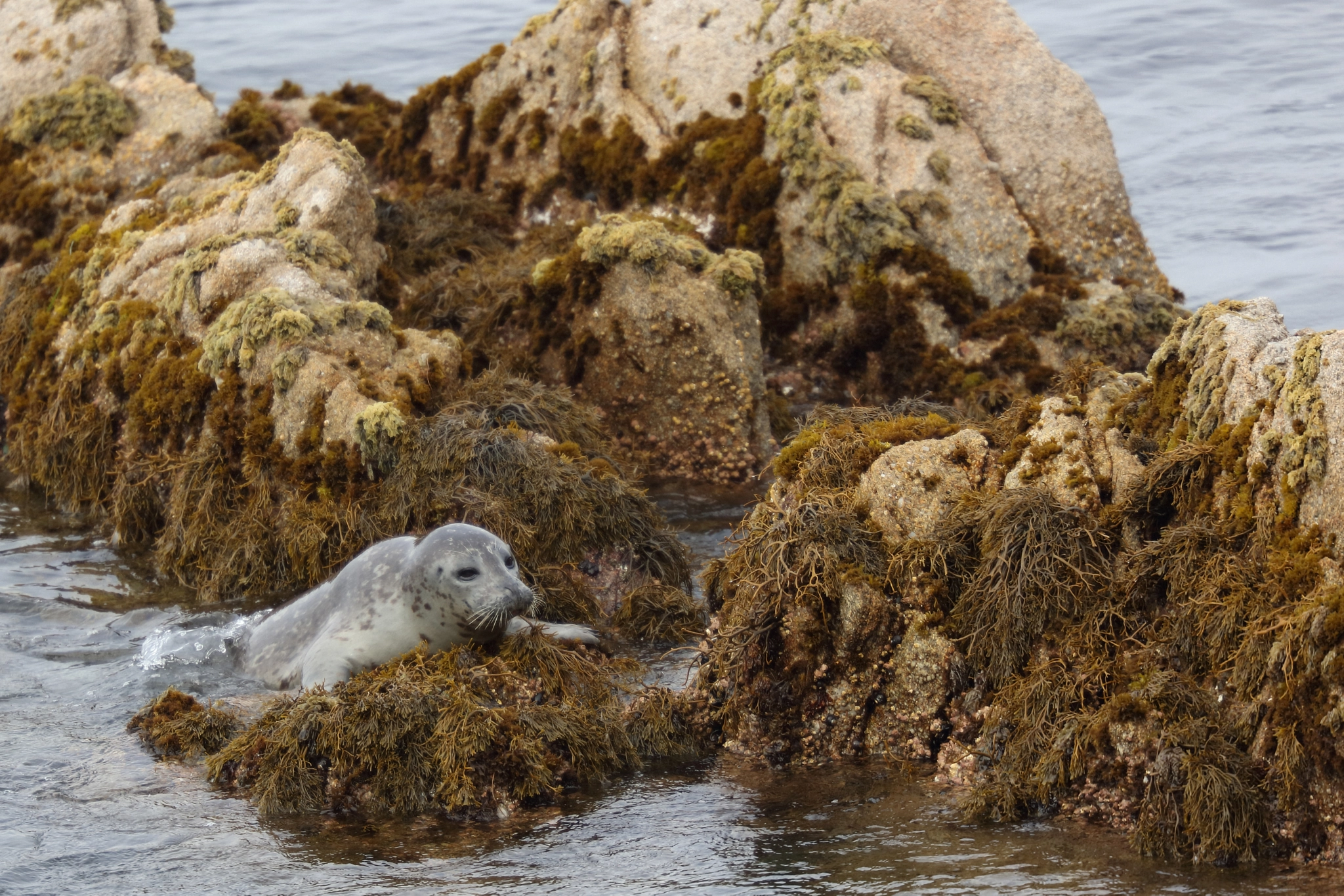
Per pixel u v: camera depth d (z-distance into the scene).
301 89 65.00
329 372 37.75
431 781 24.50
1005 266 50.50
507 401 39.16
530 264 49.53
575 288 45.91
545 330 46.47
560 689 27.59
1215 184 67.19
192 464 38.44
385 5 109.75
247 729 26.19
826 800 23.94
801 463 28.39
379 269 48.16
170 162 55.41
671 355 44.78
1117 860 21.06
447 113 60.19
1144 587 24.28
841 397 50.31
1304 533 22.66
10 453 46.50
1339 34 91.19
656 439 45.28
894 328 49.75
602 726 26.31
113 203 54.69
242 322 39.12
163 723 27.11
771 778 25.17
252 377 38.56
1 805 24.12
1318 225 60.62
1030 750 23.36
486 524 34.53
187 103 56.47
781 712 25.97
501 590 27.91
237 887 21.06
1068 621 24.59
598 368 45.47
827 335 50.94
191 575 37.44
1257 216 62.31
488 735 24.62
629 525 35.94
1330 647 20.78
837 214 50.59
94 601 35.84
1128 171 70.06
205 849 22.58
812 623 25.59
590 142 56.50
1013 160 52.34
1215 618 22.84
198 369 39.78
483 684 26.44
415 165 60.47
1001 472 27.03
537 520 35.34
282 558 36.47
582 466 36.84
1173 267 57.41
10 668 31.08
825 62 53.19
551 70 58.28
